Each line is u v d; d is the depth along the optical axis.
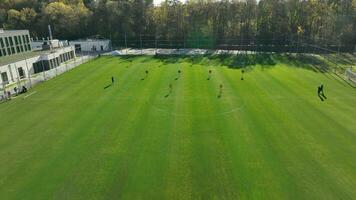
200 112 37.84
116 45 102.62
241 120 35.22
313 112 37.31
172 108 39.38
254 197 21.91
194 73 58.06
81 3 113.06
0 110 40.31
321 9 86.88
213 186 23.25
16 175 25.16
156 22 101.06
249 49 87.81
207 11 96.56
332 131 32.00
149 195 22.38
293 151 28.06
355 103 40.31
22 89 48.06
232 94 44.72
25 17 108.69
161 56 78.06
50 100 43.81
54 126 34.59
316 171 24.89
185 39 96.06
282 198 21.73
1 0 116.56
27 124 35.34
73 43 92.62
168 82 51.75
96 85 51.00
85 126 34.38
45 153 28.56
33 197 22.34
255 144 29.48
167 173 25.03
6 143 30.75
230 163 26.28
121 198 22.11
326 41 83.06
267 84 49.84
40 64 64.50
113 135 31.94
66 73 60.56
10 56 62.44
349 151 27.92
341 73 57.06
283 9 89.88
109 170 25.58
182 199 21.89
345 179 23.77
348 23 84.00
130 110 38.97
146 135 31.80
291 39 86.06
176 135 31.69
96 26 106.12
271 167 25.55
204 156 27.50
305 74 56.38
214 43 93.81
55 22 106.12
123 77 55.81
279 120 35.00
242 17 93.62
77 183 23.94
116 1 103.88
